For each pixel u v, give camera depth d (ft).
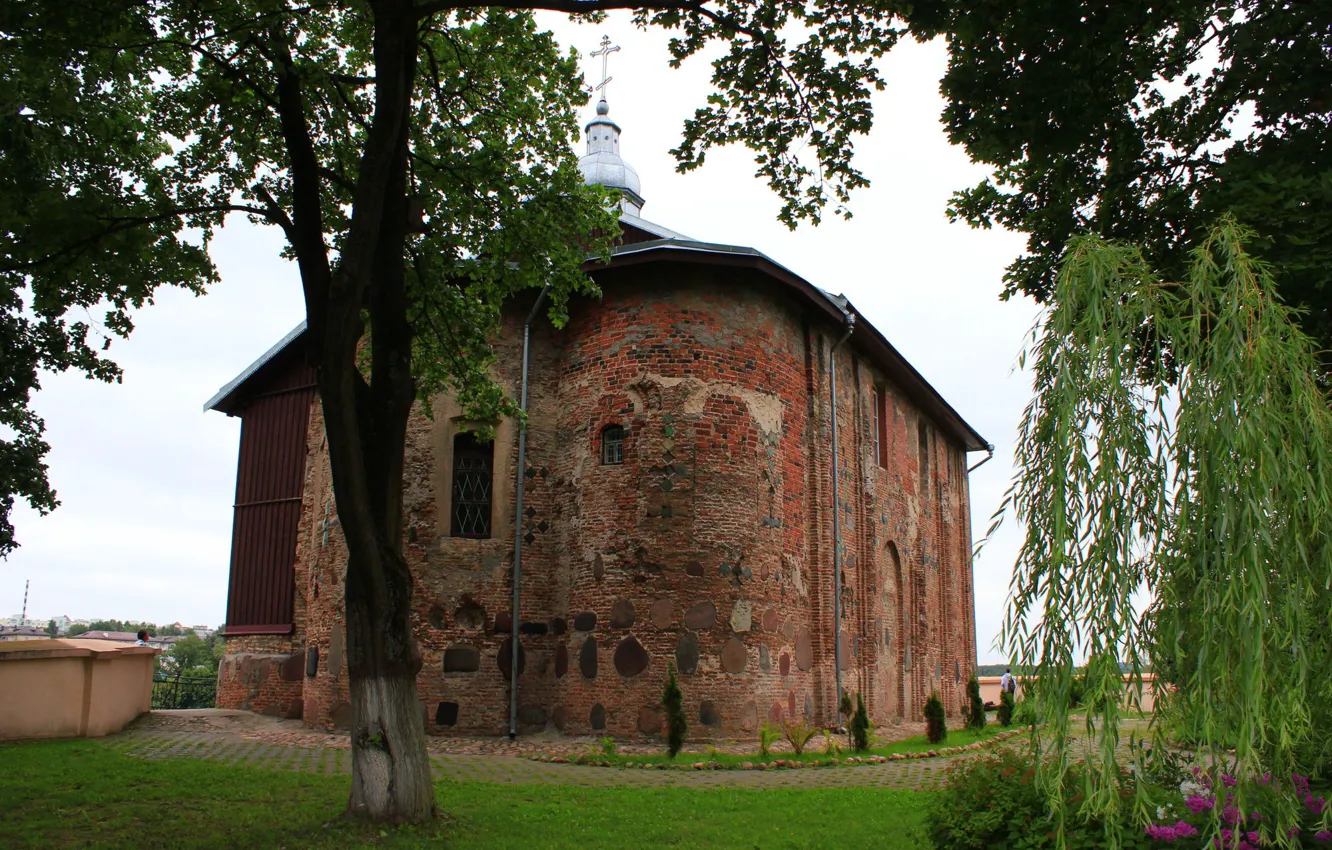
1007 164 36.81
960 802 23.77
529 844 29.27
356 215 31.17
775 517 60.54
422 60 44.27
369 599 31.55
